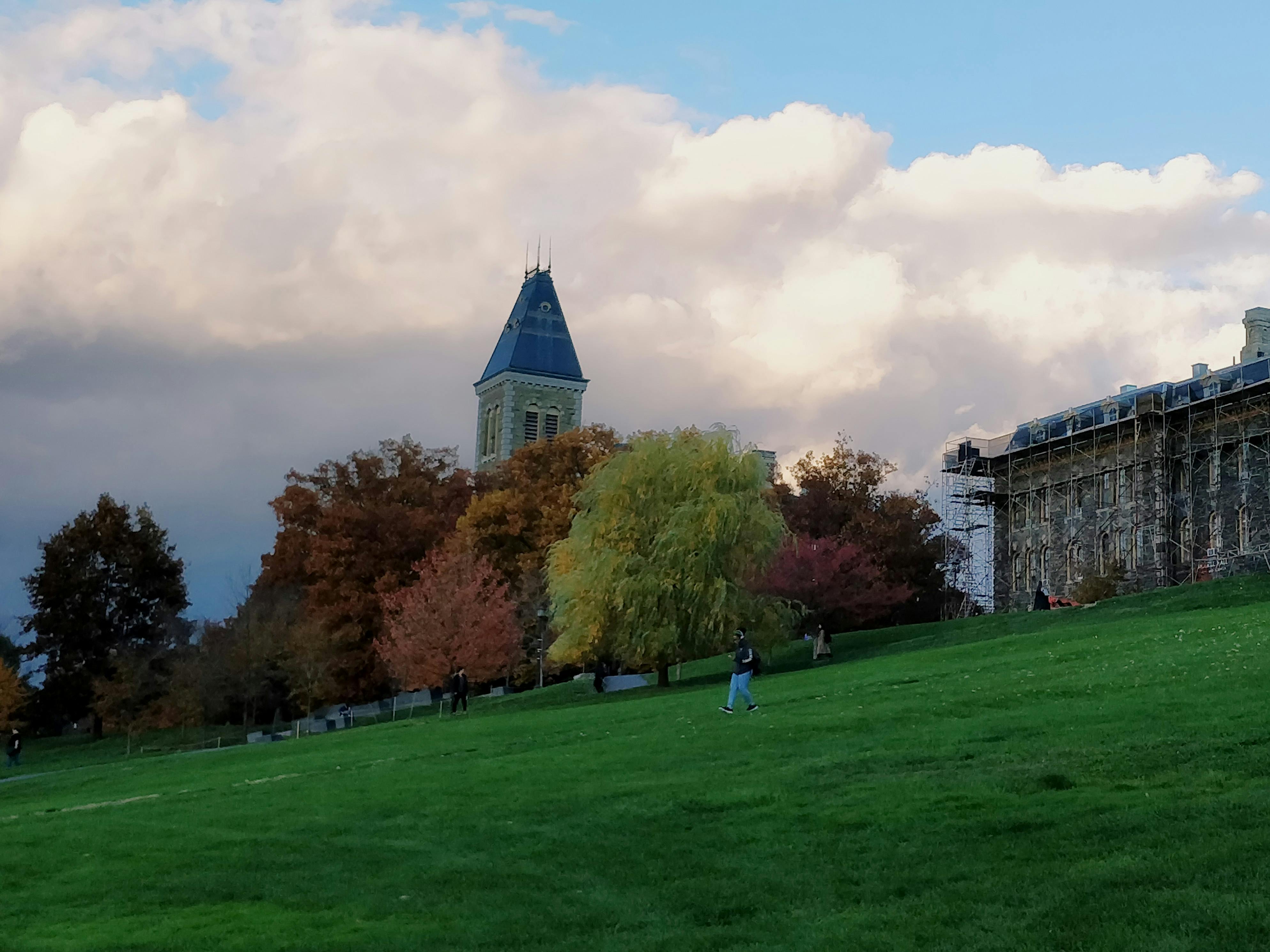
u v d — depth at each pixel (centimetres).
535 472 8581
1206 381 7688
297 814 2150
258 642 7138
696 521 5094
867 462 9106
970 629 5569
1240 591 4800
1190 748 1747
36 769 6162
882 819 1600
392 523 8469
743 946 1184
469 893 1488
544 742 2936
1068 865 1286
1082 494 8531
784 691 3441
